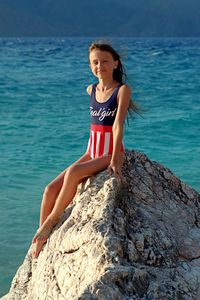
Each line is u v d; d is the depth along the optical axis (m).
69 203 4.69
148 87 27.80
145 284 3.73
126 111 4.67
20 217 8.73
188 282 3.96
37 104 21.22
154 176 4.91
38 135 15.11
